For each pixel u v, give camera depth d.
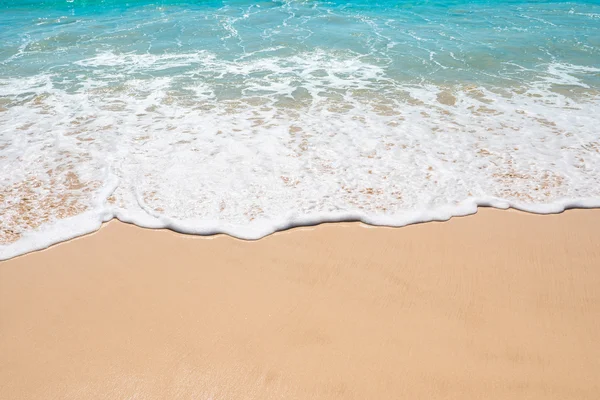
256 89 7.69
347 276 3.94
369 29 11.41
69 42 10.31
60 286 3.80
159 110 6.87
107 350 3.26
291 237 4.39
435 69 8.70
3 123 6.39
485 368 3.16
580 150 5.79
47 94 7.45
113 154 5.63
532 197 4.94
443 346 3.31
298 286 3.83
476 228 4.52
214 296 3.71
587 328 3.48
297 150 5.74
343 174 5.27
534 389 3.03
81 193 4.91
